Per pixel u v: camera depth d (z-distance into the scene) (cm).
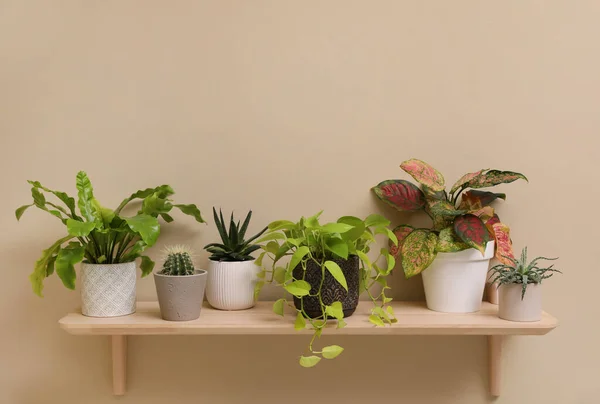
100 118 136
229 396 138
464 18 138
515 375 139
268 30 137
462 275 124
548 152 138
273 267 125
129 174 137
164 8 136
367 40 137
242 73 137
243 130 137
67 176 136
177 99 137
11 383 136
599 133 138
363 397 139
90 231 114
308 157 138
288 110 137
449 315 123
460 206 132
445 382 139
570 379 139
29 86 136
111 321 117
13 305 136
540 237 138
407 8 138
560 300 138
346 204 138
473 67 138
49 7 135
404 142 138
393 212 137
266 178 137
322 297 116
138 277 137
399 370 139
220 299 125
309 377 138
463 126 138
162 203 126
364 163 138
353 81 137
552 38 138
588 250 138
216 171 137
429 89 138
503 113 138
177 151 137
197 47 137
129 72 136
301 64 137
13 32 135
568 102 138
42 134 136
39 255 136
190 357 138
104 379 137
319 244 117
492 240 123
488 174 124
